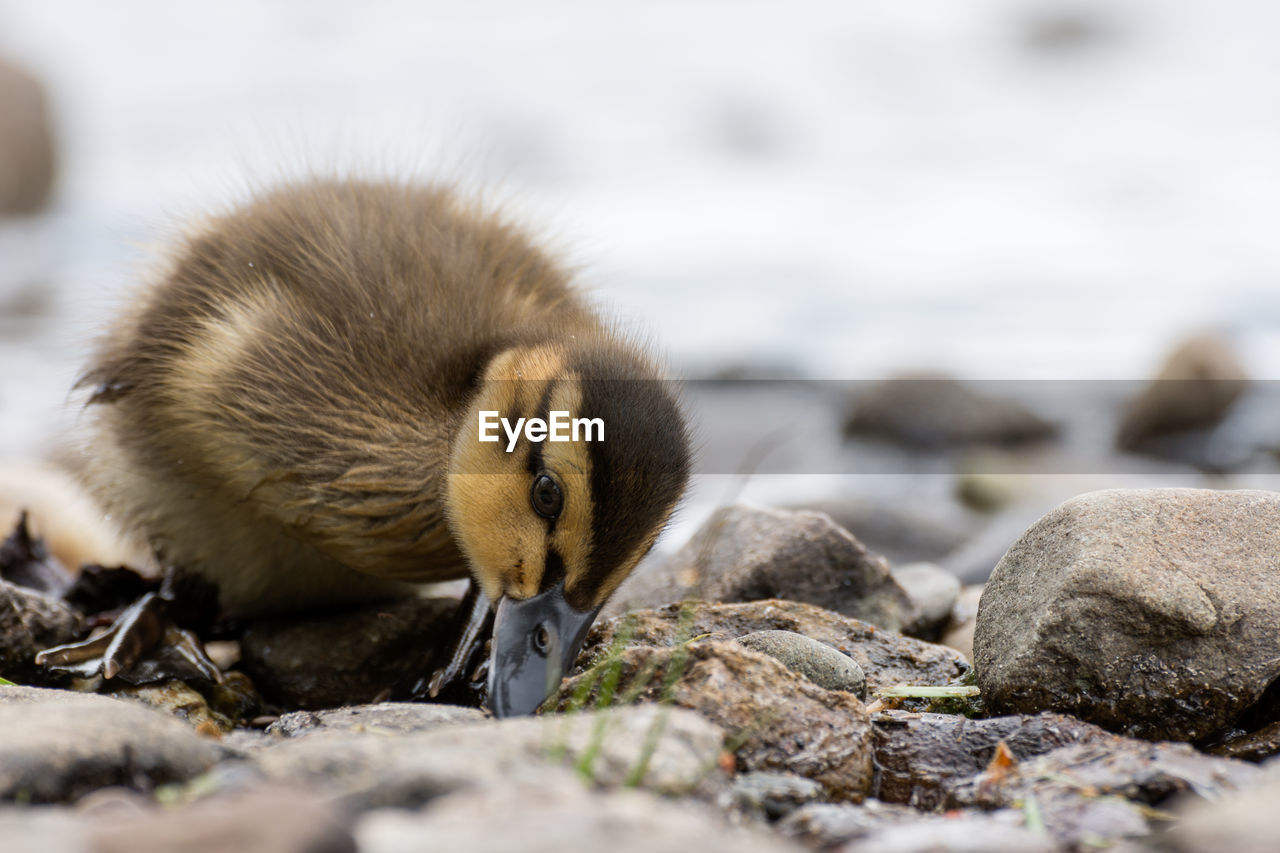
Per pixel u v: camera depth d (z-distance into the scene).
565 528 6.67
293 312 7.69
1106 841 4.42
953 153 45.34
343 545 7.54
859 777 5.20
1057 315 24.58
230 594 8.35
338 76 60.62
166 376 7.75
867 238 31.95
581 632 6.59
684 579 8.28
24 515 9.44
